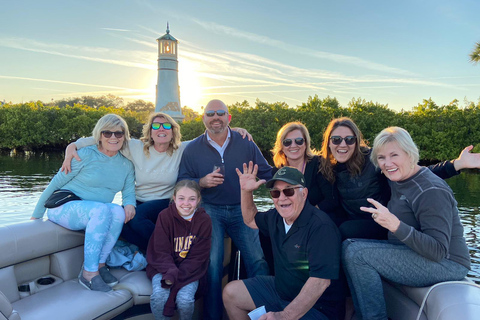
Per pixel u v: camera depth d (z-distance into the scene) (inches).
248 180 109.2
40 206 126.0
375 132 1758.1
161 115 136.1
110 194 130.6
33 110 2439.7
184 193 113.2
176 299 104.1
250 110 2096.5
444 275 87.4
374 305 91.1
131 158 136.9
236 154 141.9
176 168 144.3
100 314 100.0
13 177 1113.4
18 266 111.0
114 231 119.0
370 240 96.0
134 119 2625.5
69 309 97.8
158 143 136.9
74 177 126.3
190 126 2174.0
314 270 90.4
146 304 113.5
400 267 88.7
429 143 1652.3
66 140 2554.1
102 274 115.0
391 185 96.0
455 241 88.7
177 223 115.4
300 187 93.5
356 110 1921.8
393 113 1845.5
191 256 114.3
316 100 2068.2
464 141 1637.6
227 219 138.8
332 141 113.1
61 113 2498.8
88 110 2689.5
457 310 73.2
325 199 124.9
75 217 117.1
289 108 2064.5
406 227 81.2
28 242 110.2
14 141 2321.6
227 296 107.0
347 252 93.4
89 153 124.9
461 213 714.8
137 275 120.0
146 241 130.6
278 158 141.3
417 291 91.1
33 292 108.3
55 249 119.1
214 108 136.8
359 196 113.7
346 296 113.0
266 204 759.7
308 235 93.0
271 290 105.4
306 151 134.1
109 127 121.7
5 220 569.9
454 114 1683.1
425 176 88.6
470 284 83.8
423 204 84.6
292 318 89.1
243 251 136.6
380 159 92.7
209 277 125.9
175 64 2603.3
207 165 140.5
